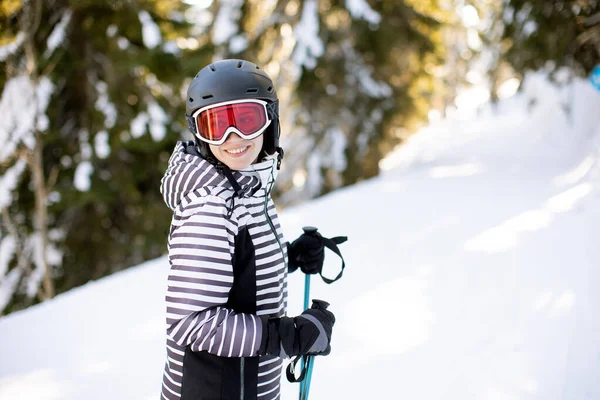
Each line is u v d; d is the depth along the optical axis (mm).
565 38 7176
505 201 5305
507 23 7777
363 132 8891
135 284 4297
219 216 1143
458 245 4039
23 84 6035
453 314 2912
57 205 6398
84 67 6492
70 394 2656
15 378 2867
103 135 6469
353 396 2305
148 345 3145
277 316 1262
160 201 7352
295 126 8984
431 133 13016
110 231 7297
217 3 9141
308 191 8977
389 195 6406
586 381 1939
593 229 3527
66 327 3529
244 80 1223
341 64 8695
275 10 8852
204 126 1224
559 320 2492
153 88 7012
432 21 9055
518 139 9688
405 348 2637
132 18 6609
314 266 1585
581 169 5820
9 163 6242
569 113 7852
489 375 2234
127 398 2588
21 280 6762
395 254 4105
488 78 9000
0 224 6645
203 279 1114
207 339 1109
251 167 1275
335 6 8539
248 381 1208
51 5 6312
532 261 3367
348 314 3152
